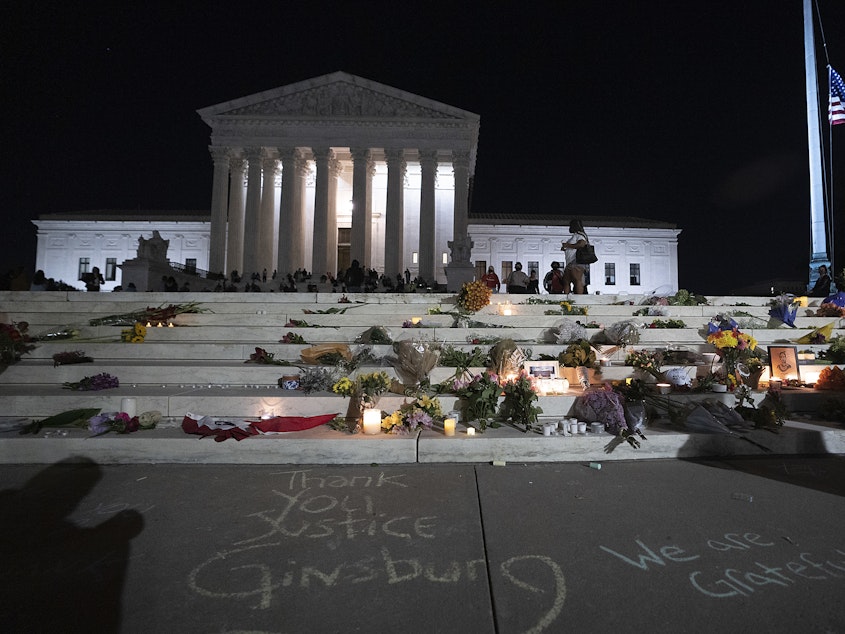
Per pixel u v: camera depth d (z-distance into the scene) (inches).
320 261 1448.1
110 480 181.0
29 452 197.8
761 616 101.4
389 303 456.8
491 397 231.1
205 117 1480.1
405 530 140.9
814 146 724.0
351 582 114.1
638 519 148.2
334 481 180.7
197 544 132.6
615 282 1936.5
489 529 141.2
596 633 95.7
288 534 138.3
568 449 206.5
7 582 114.1
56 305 414.9
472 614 102.3
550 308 437.4
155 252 957.8
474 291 411.8
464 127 1488.7
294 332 351.9
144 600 107.1
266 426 211.9
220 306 421.4
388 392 251.6
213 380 270.4
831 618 100.8
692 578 115.8
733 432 214.4
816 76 731.4
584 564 121.9
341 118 1466.5
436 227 1742.1
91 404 230.5
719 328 324.5
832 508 157.0
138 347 314.2
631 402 233.9
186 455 199.5
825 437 216.8
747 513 152.8
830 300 409.7
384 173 1753.2
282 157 1480.1
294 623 99.2
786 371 284.5
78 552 128.0
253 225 1448.1
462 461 203.2
